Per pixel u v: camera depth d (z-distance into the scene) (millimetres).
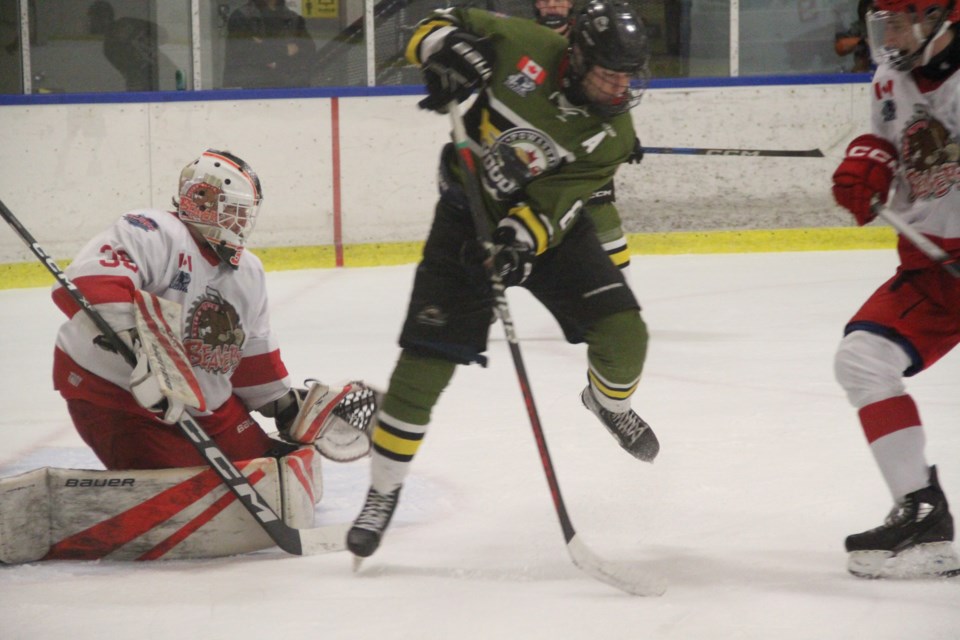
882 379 7898
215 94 25234
